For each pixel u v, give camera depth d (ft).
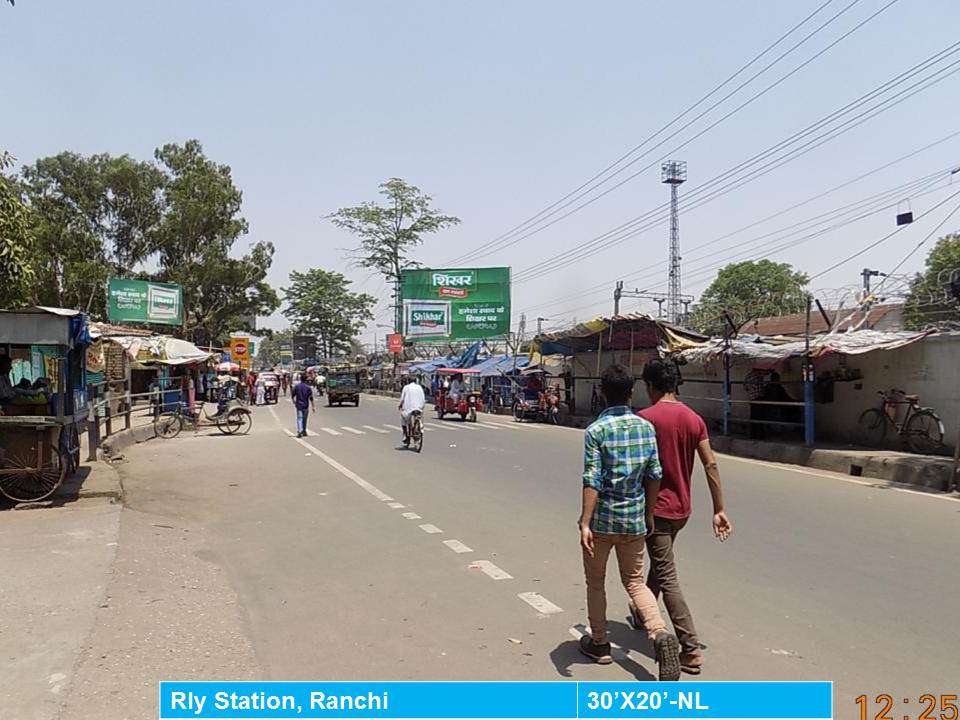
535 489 37.60
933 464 38.70
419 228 192.95
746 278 155.22
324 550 25.20
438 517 30.50
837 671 14.58
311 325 282.77
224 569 22.88
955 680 14.14
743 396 62.80
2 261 37.29
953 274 49.19
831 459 44.98
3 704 13.20
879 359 49.73
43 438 31.99
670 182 143.54
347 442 63.82
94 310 142.10
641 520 14.43
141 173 155.74
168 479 41.65
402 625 17.49
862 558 23.30
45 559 23.18
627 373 14.82
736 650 15.67
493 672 14.78
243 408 74.33
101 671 14.69
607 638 15.55
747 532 27.14
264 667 15.07
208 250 155.22
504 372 116.78
